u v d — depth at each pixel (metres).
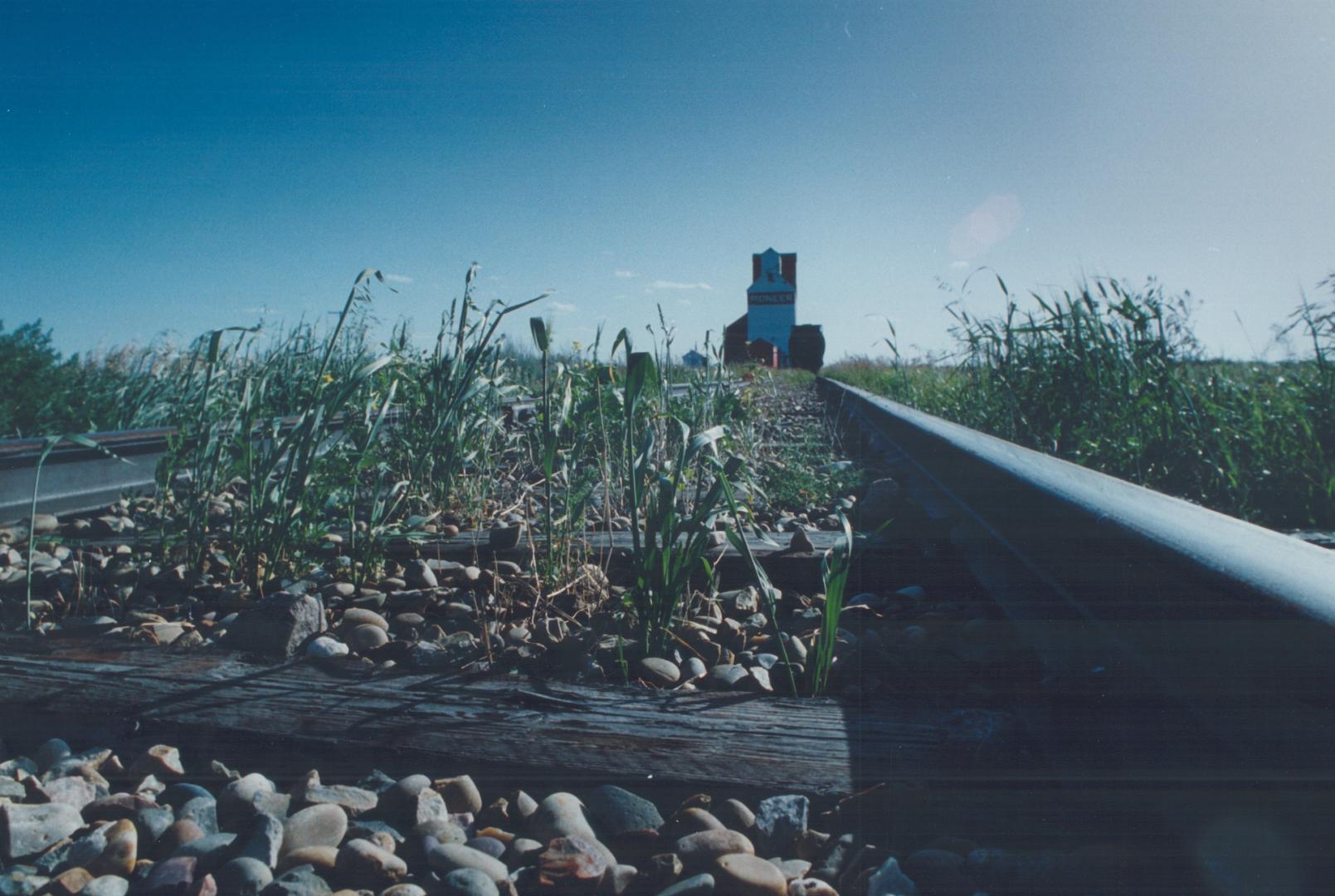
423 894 1.31
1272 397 4.43
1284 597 1.10
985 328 5.76
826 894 1.30
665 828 1.50
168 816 1.51
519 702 1.86
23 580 2.99
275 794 1.58
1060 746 1.58
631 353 2.49
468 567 3.19
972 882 1.30
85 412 6.52
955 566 3.06
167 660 2.09
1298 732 1.03
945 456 3.60
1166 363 4.43
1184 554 1.38
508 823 1.55
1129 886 1.23
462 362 4.43
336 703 1.87
